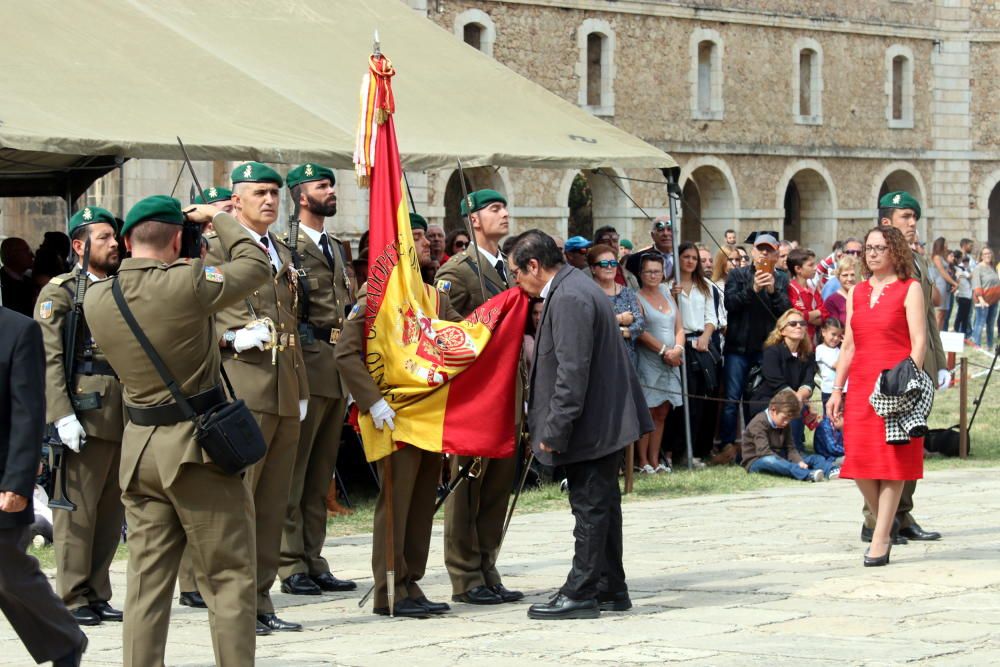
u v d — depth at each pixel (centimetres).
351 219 2930
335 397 877
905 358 896
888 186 4356
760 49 3903
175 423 610
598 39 3641
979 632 702
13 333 626
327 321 881
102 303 614
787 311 1428
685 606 790
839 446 1417
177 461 604
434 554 1012
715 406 1473
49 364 786
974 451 1552
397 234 813
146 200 622
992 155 4378
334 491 1198
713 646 679
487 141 1217
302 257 883
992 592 812
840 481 1356
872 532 999
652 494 1278
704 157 3800
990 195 4881
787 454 1395
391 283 797
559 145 1264
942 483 1323
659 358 1365
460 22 3350
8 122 925
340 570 949
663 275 1398
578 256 1333
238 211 806
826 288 1496
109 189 2575
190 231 651
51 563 960
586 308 743
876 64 4153
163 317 604
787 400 1377
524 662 660
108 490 807
